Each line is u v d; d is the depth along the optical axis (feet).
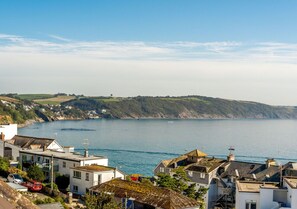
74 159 310.45
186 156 418.31
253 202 214.28
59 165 320.09
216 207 337.72
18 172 301.43
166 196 214.07
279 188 209.77
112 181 250.37
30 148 381.19
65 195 257.14
